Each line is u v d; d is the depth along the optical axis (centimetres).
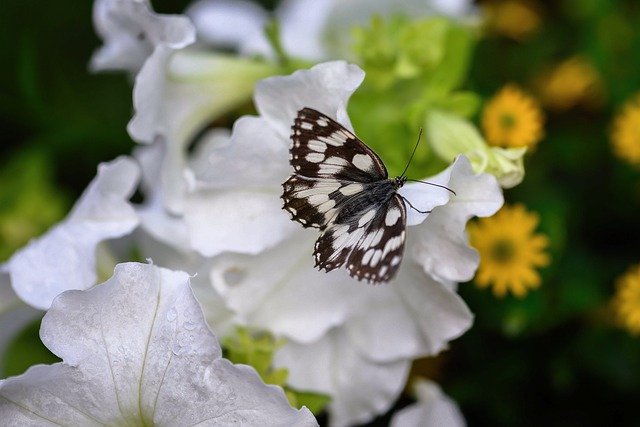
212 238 47
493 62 61
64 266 47
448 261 46
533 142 55
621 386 55
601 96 60
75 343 43
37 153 60
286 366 49
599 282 56
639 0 61
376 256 42
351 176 43
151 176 52
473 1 62
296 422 43
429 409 52
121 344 43
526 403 57
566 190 58
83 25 61
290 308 49
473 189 45
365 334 49
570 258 57
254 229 48
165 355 43
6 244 60
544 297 55
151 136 49
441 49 52
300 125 42
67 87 62
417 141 49
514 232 53
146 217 50
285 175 47
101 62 52
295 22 55
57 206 60
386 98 52
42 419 43
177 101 51
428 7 55
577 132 60
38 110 60
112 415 44
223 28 59
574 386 56
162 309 43
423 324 48
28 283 47
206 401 43
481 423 57
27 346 53
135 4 48
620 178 58
